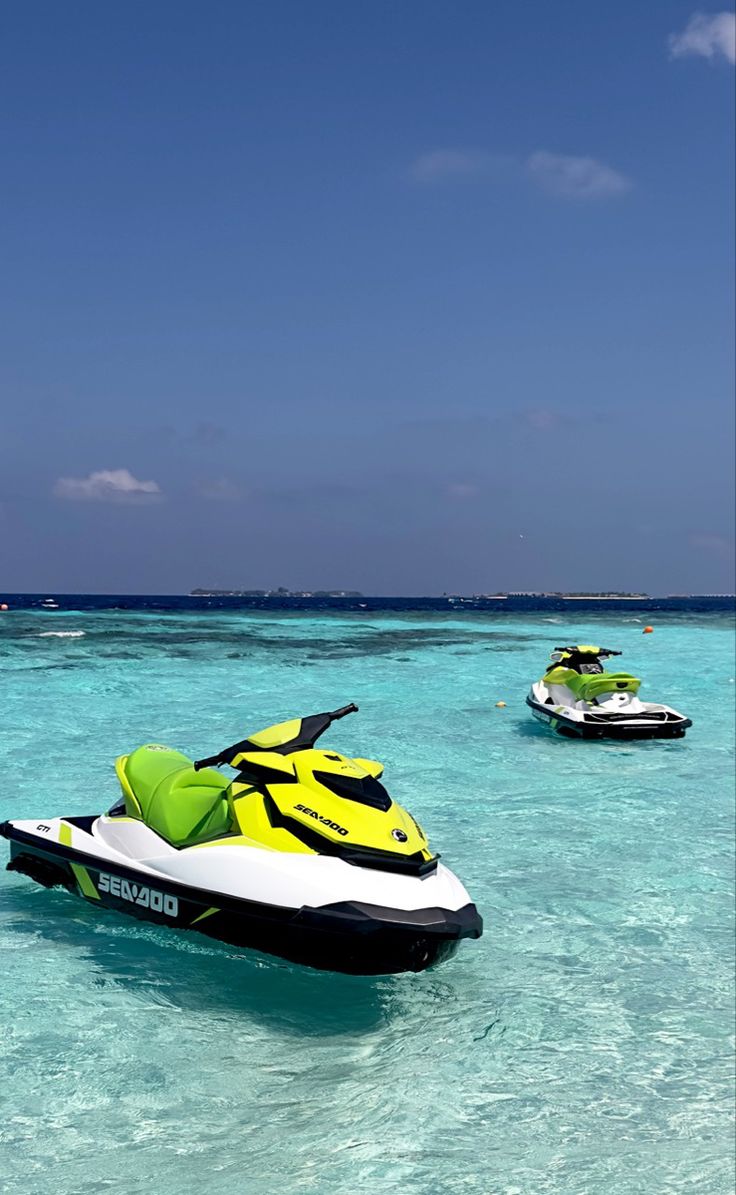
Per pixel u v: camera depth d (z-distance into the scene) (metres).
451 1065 3.88
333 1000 4.41
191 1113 3.38
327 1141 3.27
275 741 5.02
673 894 6.18
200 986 4.45
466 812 8.33
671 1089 3.76
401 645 27.41
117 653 22.16
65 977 4.46
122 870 5.13
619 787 9.52
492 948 5.21
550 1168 3.16
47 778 8.96
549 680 13.16
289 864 4.55
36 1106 3.36
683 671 21.89
